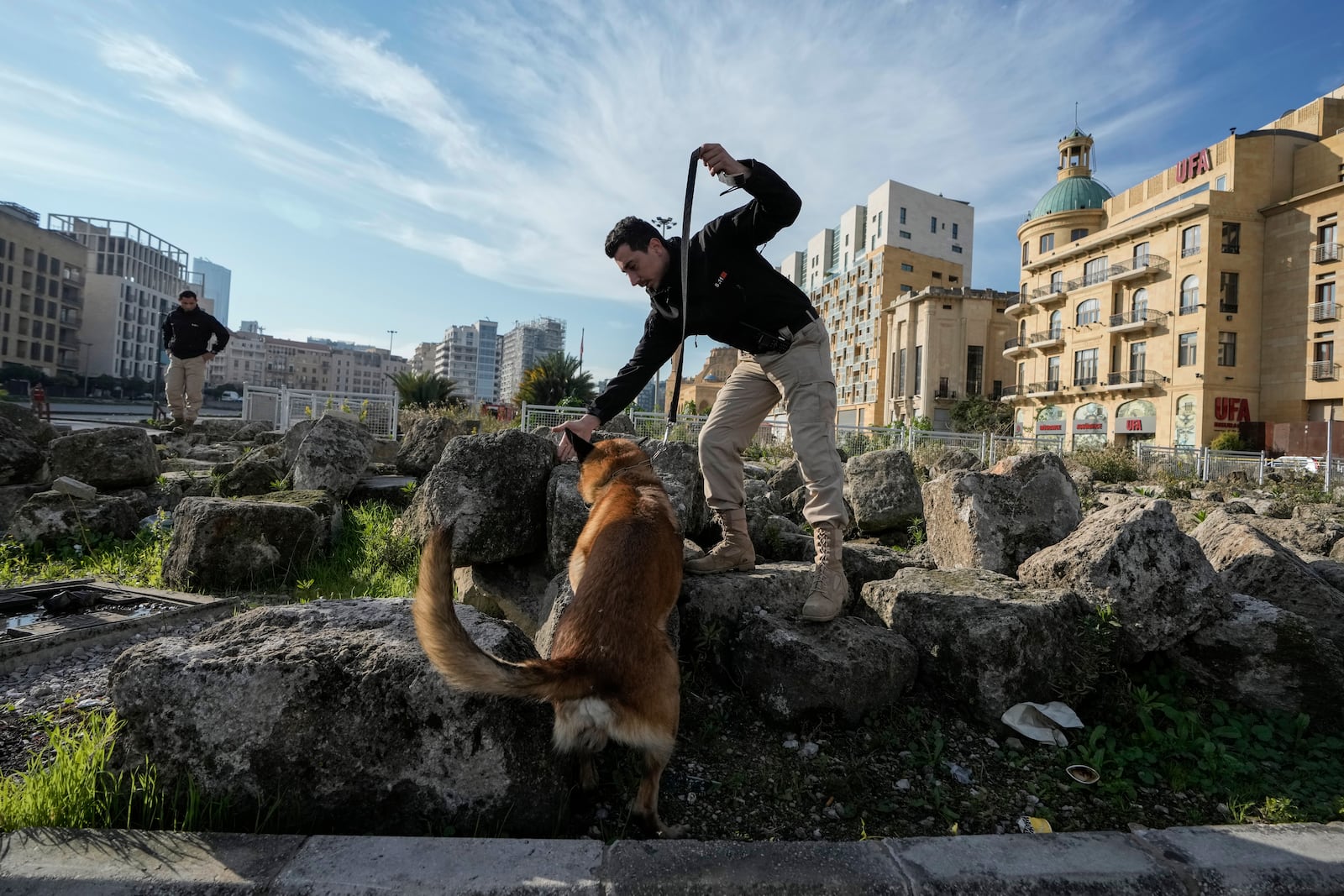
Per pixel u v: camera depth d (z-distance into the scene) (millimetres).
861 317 72750
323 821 2254
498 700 2340
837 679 2963
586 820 2441
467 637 2021
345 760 2271
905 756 2867
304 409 13766
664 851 2076
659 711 2248
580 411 15203
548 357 38719
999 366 57625
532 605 4191
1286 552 4242
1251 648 3338
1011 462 4918
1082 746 2959
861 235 76875
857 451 18109
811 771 2762
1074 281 43500
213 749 2275
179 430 12492
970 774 2766
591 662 2154
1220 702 3307
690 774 2717
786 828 2428
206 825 2221
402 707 2301
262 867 1920
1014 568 4500
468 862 1979
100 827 2154
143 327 114688
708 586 3525
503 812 2270
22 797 2158
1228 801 2648
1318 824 2387
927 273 70125
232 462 9141
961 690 3133
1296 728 3125
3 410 7543
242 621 2664
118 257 124062
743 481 3738
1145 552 3506
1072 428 43906
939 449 15250
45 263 88625
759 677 3141
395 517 6883
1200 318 36000
